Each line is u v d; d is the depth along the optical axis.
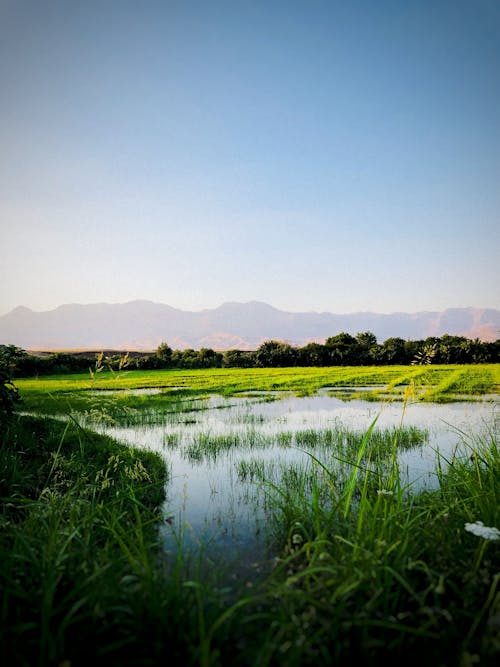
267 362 59.03
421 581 3.29
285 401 20.22
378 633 2.64
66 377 28.42
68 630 2.60
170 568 3.74
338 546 3.52
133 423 13.74
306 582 2.97
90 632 2.54
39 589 2.86
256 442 10.48
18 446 7.83
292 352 59.75
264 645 2.37
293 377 35.31
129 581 3.09
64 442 8.65
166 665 2.34
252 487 6.90
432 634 2.42
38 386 22.59
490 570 3.31
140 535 3.60
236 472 7.83
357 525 3.97
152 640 2.51
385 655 2.48
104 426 12.34
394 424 12.68
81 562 3.26
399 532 3.81
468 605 2.88
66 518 4.43
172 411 16.59
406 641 2.60
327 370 44.78
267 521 5.15
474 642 2.52
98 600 2.73
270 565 3.89
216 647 2.50
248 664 2.46
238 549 4.36
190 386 27.55
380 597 2.88
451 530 3.94
